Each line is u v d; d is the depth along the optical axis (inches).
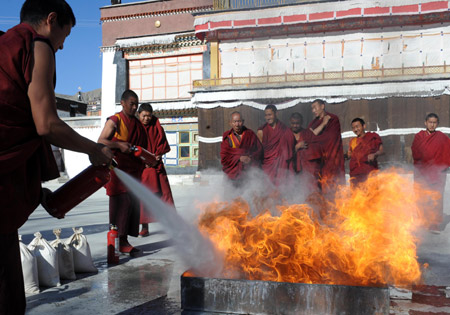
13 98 55.7
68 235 196.2
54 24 65.4
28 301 97.5
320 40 690.8
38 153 62.8
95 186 72.8
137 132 157.6
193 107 783.7
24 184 60.4
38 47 58.1
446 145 203.0
